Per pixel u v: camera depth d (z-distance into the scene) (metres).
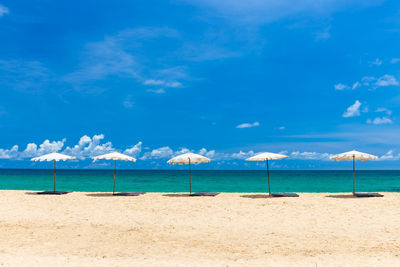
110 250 7.19
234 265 6.11
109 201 14.91
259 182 45.88
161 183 41.03
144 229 9.32
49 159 17.80
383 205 13.33
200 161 17.62
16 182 41.91
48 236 8.44
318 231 9.04
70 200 15.29
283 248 7.36
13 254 6.77
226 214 11.59
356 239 8.16
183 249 7.29
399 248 7.32
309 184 40.50
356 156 16.64
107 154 17.91
